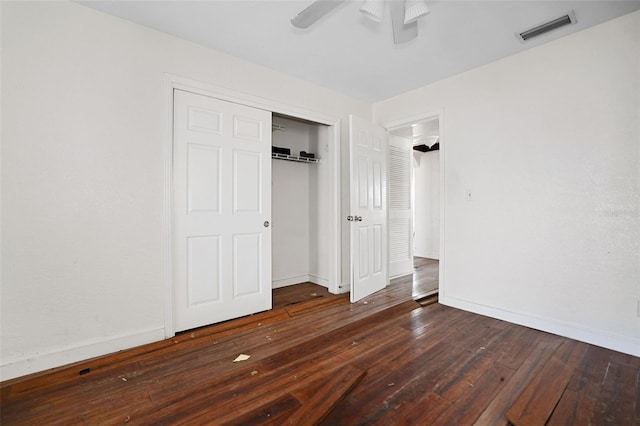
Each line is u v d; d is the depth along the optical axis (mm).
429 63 2738
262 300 2857
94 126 1975
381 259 3658
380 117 3756
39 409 1481
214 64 2498
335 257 3461
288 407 1490
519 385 1677
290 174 3812
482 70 2777
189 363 1916
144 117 2162
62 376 1760
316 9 1596
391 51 2516
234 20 2098
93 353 1977
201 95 2455
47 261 1835
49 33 1826
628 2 1902
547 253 2402
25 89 1760
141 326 2162
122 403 1527
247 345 2172
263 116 2830
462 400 1550
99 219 1999
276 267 3707
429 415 1437
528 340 2242
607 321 2127
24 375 1762
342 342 2225
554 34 2270
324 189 3707
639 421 1392
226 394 1600
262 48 2475
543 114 2416
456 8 1946
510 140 2602
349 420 1408
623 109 2057
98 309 2000
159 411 1467
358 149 3223
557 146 2348
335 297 3320
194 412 1459
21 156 1754
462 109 2926
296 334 2365
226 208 2617
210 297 2537
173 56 2291
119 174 2066
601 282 2152
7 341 1728
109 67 2023
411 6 1602
